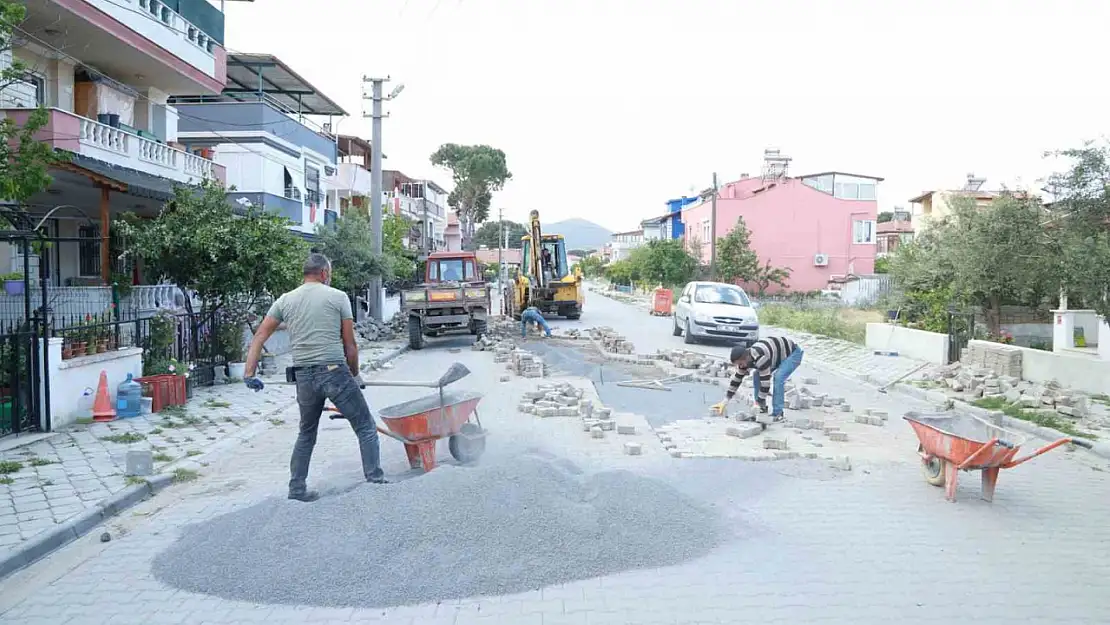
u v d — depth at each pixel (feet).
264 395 41.70
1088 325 65.05
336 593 15.94
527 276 101.65
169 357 40.75
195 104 86.22
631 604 15.51
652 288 172.45
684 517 19.90
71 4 50.24
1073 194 38.73
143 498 23.72
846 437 30.68
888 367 54.70
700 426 33.01
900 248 71.51
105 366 34.96
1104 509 21.95
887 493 23.35
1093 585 16.57
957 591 16.20
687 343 73.26
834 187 175.32
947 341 53.16
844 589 16.24
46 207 56.49
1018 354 44.88
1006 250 46.83
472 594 15.93
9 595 16.62
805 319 87.76
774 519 20.83
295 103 110.63
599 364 56.59
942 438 22.62
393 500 19.29
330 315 22.08
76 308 44.68
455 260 79.00
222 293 45.34
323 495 22.43
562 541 17.97
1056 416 34.76
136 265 56.03
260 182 86.94
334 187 129.18
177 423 33.81
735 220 161.07
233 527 19.07
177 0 65.62
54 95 57.67
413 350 70.18
